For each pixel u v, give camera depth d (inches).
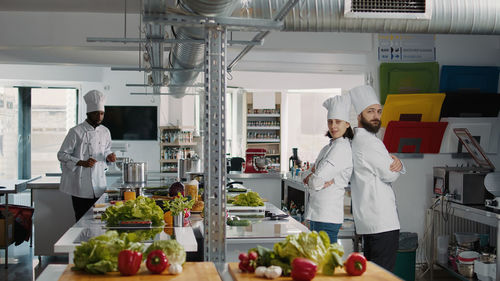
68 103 452.8
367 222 142.8
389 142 223.5
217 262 96.2
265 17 130.7
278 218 139.9
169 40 122.8
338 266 77.8
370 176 142.9
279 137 454.9
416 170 229.9
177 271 77.8
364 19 141.0
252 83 408.8
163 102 427.5
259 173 273.0
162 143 416.2
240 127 448.5
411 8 141.6
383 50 229.9
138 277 76.0
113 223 122.0
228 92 456.1
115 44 227.0
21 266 226.2
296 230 122.7
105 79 440.5
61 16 225.5
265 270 75.9
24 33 224.5
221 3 93.7
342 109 145.6
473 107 226.5
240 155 446.3
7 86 442.3
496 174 186.1
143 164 204.1
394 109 223.0
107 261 77.5
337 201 143.0
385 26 143.6
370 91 151.9
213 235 99.2
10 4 212.5
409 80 228.7
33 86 445.4
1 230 223.3
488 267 186.5
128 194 156.3
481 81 231.8
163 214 130.0
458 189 195.6
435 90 229.6
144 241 106.0
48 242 234.4
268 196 270.5
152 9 89.0
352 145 146.9
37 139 450.3
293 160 293.4
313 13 138.2
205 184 99.0
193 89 414.0
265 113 451.2
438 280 211.9
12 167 446.6
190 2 95.7
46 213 234.4
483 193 191.3
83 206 210.8
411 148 225.9
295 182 244.2
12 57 284.8
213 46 98.4
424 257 231.1
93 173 210.2
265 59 240.5
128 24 227.6
